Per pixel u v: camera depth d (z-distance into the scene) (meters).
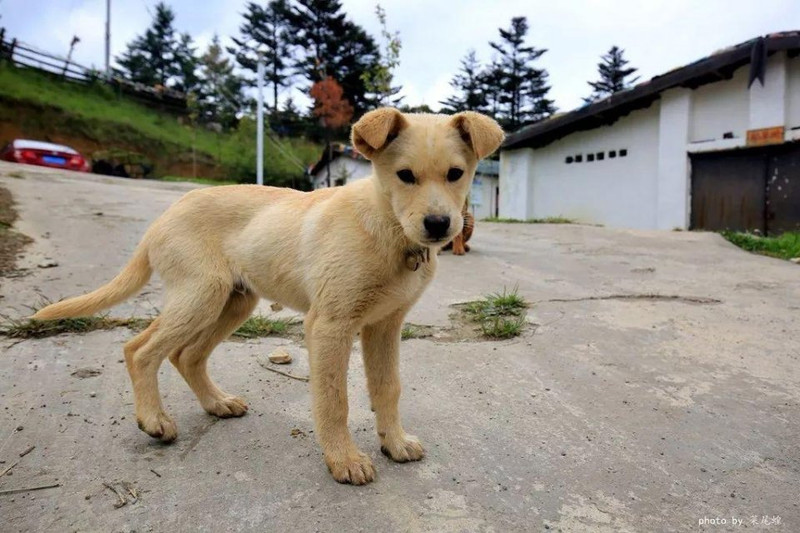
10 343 0.78
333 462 0.49
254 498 0.46
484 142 0.53
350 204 0.54
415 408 0.65
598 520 0.44
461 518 0.44
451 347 0.85
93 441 0.55
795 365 0.78
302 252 0.55
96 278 1.09
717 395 0.68
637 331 0.93
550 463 0.53
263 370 0.75
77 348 0.78
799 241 1.88
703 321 0.99
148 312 0.95
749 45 2.33
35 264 1.16
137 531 0.42
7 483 0.47
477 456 0.54
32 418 0.58
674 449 0.56
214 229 0.61
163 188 3.03
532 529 0.43
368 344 0.56
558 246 1.90
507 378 0.74
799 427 0.60
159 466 0.51
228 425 0.60
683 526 0.44
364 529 0.42
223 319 0.64
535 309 1.06
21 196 1.89
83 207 1.86
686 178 2.71
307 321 0.53
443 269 1.44
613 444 0.56
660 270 1.48
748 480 0.50
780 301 1.13
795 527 0.44
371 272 0.51
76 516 0.43
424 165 0.50
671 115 2.75
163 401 0.66
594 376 0.74
